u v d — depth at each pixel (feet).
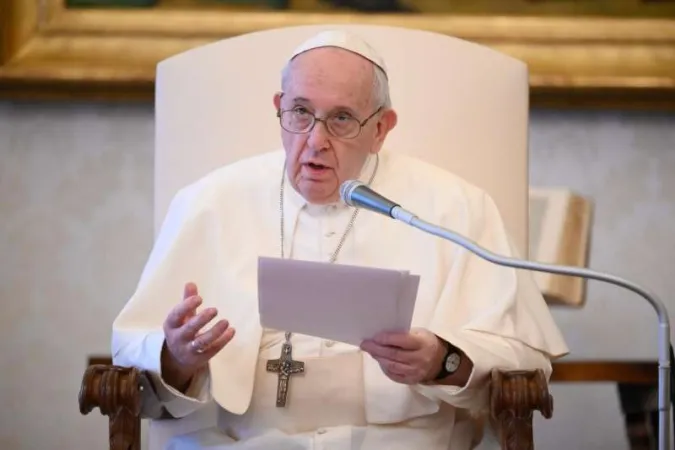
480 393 30.78
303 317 28.14
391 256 34.53
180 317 28.94
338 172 32.86
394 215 26.48
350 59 32.81
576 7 49.57
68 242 49.49
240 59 39.19
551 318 34.12
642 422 45.85
